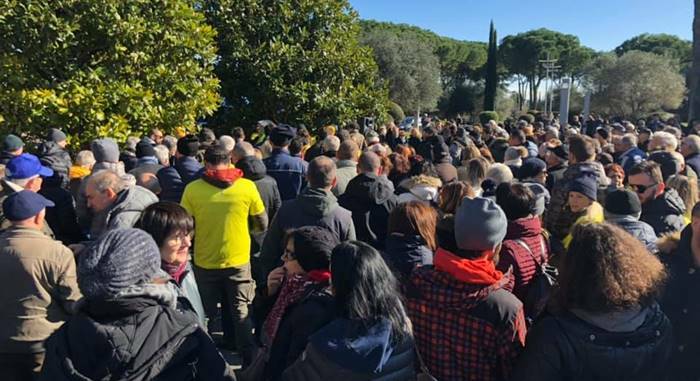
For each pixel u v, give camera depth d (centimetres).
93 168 483
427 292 219
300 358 185
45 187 419
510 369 210
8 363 264
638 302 183
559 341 184
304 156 729
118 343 168
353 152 555
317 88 1162
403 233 297
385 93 1343
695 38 1755
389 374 180
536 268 282
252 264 501
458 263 214
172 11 847
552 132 903
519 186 309
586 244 188
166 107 859
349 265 186
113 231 182
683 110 4291
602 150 786
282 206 380
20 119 741
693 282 247
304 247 224
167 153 610
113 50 796
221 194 386
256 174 475
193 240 395
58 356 171
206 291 397
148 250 180
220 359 194
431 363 218
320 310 201
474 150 638
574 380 185
